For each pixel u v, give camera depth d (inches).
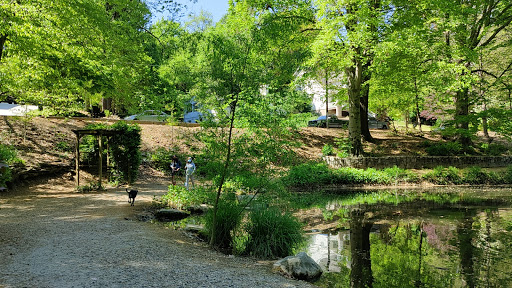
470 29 925.8
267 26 285.3
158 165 781.9
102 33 512.4
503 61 1090.7
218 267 220.1
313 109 1555.1
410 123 1576.0
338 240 335.6
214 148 286.7
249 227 302.4
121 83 675.4
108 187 598.2
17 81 457.4
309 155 923.4
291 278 220.2
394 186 769.6
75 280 169.9
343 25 697.0
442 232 367.6
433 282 227.5
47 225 307.4
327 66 767.1
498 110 831.1
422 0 672.4
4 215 350.6
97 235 277.7
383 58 693.3
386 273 244.5
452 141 1042.7
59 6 407.8
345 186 746.8
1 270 181.9
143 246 251.9
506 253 292.0
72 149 676.1
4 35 389.1
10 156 523.8
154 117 1143.0
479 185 796.6
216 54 271.3
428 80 797.9
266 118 286.4
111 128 628.7
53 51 470.6
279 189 314.0
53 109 569.9
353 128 880.3
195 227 349.1
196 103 310.0
